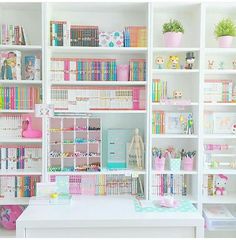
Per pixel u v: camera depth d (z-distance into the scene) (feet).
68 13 9.44
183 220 6.97
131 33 8.86
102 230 7.00
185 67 9.04
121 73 8.93
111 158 9.25
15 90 8.78
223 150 9.75
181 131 9.22
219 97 9.21
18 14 9.34
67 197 7.99
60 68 8.79
